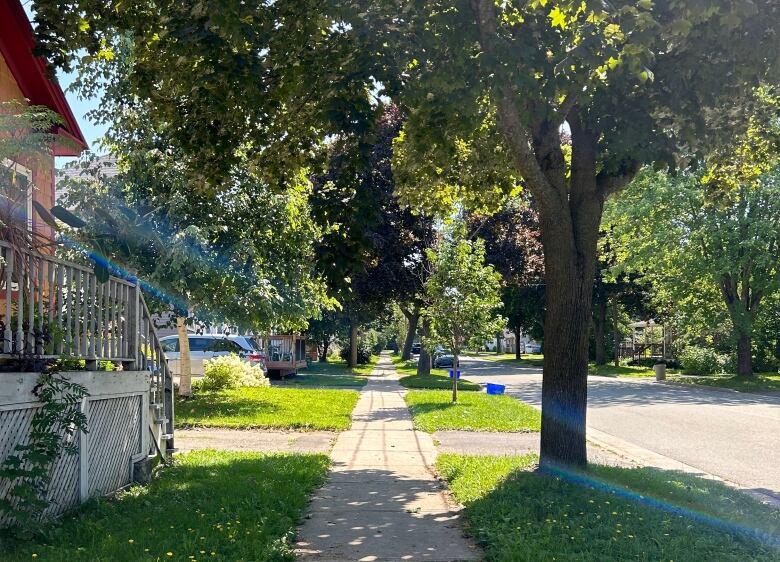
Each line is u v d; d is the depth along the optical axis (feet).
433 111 29.19
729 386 96.58
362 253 24.27
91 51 30.48
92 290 24.80
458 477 29.07
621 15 23.65
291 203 56.29
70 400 21.24
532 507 23.45
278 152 34.37
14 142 23.35
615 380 118.83
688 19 24.32
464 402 64.75
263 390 73.15
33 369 20.68
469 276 65.36
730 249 98.22
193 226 50.72
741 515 23.24
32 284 21.15
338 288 24.02
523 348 344.28
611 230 121.29
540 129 29.84
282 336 105.81
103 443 25.13
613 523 21.72
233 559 17.88
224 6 24.88
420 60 27.71
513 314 190.60
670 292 111.34
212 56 26.17
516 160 28.50
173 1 27.43
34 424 20.11
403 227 94.99
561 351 28.84
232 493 25.26
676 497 25.49
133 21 29.60
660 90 28.76
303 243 57.77
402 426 48.73
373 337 242.37
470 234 97.35
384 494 27.30
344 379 106.83
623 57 25.21
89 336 24.61
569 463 28.45
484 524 21.84
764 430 50.62
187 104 32.22
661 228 103.55
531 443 41.50
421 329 108.06
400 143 41.65
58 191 59.06
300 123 32.78
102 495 24.73
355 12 26.37
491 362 221.46
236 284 53.67
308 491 27.09
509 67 25.45
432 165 39.78
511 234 102.83
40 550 17.89
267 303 54.60
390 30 27.43
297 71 29.07
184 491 26.04
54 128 34.40
